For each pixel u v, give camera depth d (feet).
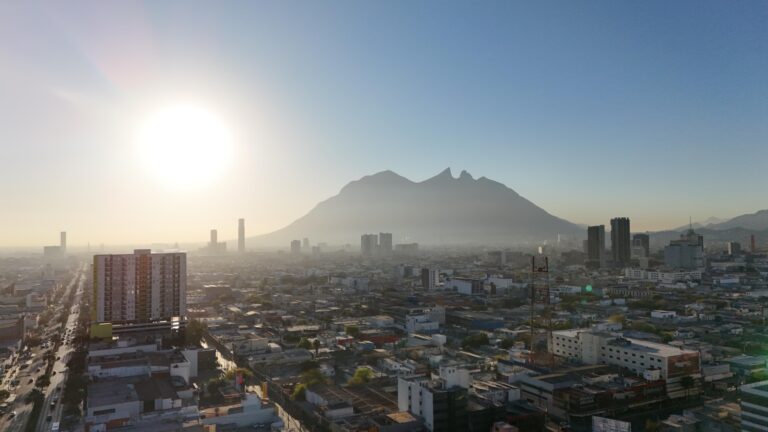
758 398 590.14
